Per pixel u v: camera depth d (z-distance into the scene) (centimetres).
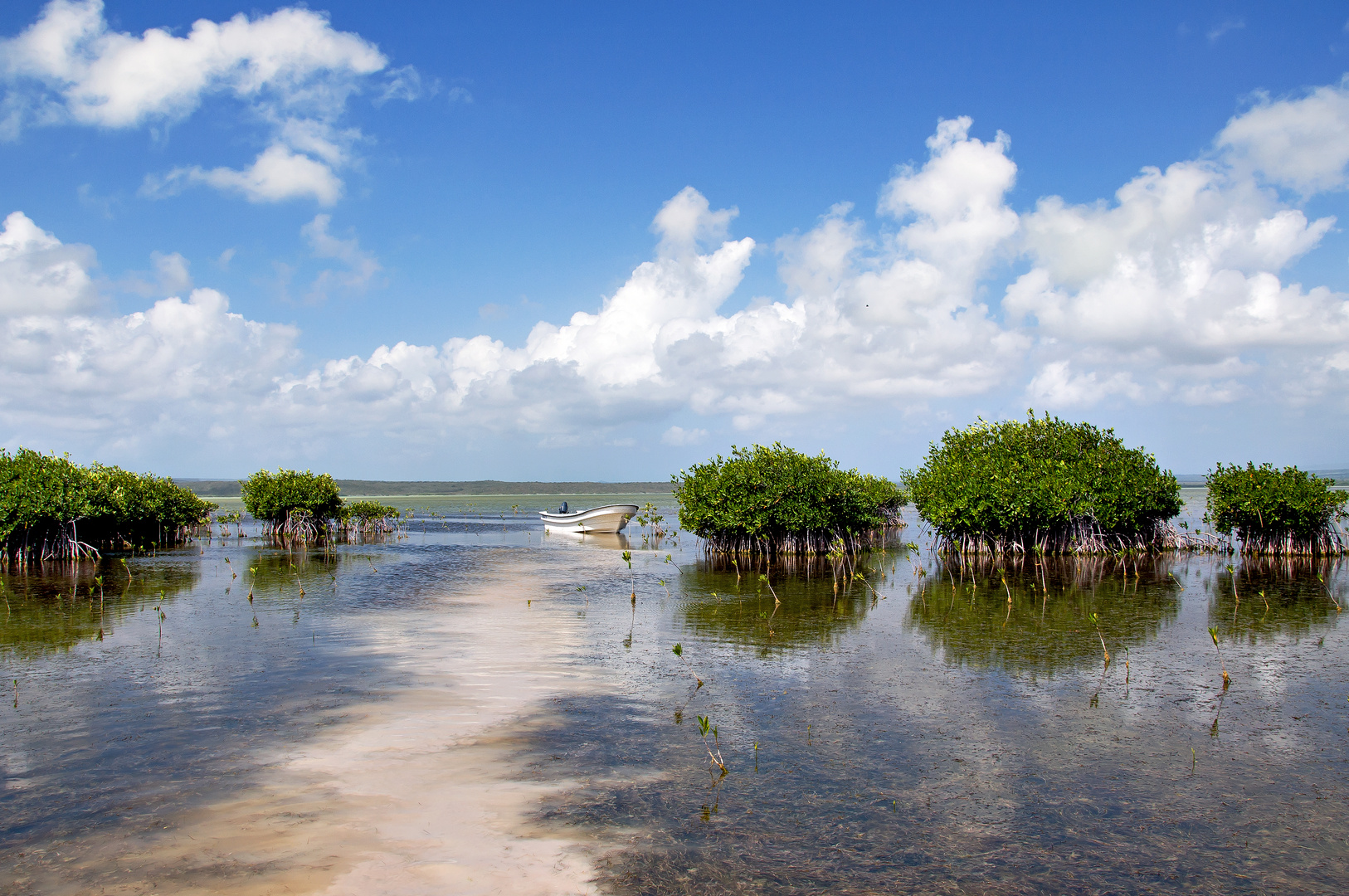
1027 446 2848
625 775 698
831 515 2641
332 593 1805
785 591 1838
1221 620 1440
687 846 567
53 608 1578
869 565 2402
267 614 1508
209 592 1817
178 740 775
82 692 946
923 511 2597
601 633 1323
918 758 749
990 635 1312
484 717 855
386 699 920
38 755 733
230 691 949
